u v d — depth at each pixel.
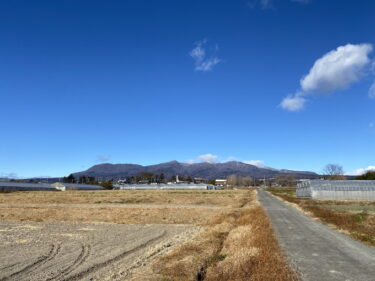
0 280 12.14
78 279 12.16
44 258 15.88
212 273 11.49
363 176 105.50
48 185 149.75
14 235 24.05
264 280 10.25
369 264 12.78
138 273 11.87
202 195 89.75
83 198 77.38
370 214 33.72
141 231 26.22
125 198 77.12
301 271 11.65
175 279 10.79
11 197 81.56
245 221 26.95
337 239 18.88
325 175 150.75
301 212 37.97
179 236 22.64
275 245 15.91
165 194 95.94
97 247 18.88
